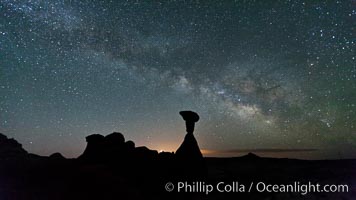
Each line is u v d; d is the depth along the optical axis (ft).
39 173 25.16
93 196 18.43
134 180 23.22
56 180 23.89
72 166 25.26
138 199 19.57
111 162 25.08
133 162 25.57
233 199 24.68
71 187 19.25
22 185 23.27
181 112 27.48
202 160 26.30
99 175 19.53
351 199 25.02
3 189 22.06
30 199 20.98
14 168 25.95
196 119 27.37
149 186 23.36
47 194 21.57
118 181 19.72
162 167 25.89
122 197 18.81
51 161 26.99
